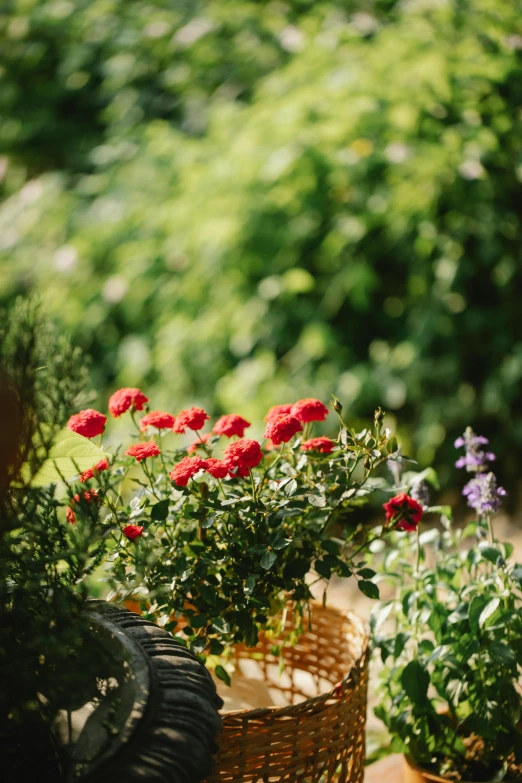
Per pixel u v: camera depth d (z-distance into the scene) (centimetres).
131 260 333
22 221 359
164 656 99
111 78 387
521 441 282
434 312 287
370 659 147
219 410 308
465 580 189
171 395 317
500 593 151
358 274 293
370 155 294
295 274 297
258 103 324
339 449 136
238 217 306
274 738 119
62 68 387
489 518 161
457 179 286
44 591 96
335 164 294
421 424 289
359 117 295
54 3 390
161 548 132
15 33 387
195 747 85
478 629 148
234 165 308
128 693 91
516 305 293
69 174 388
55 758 91
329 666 163
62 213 356
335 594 256
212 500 133
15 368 97
